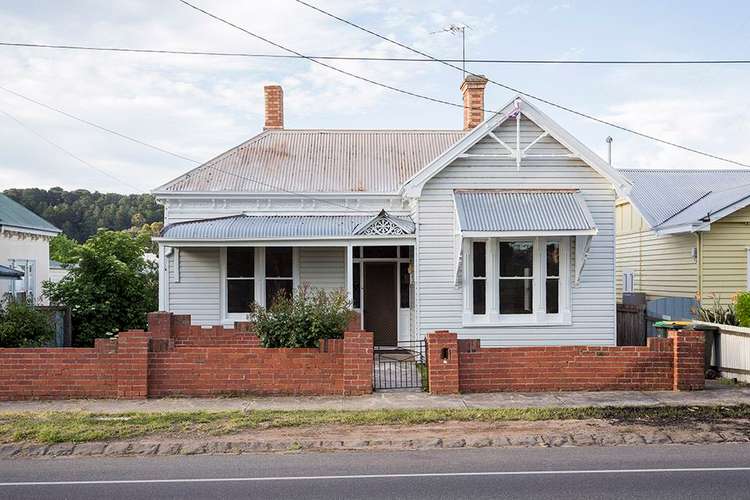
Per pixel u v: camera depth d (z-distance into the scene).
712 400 12.59
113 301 21.22
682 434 10.33
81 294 20.84
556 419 11.26
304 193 19.64
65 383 12.97
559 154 17.30
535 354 13.46
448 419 11.24
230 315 19.39
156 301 22.59
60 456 9.49
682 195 23.34
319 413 11.60
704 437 10.22
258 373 13.17
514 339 17.16
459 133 23.52
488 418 11.29
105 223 77.94
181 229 18.27
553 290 17.34
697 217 19.36
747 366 14.12
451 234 17.27
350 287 17.72
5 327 14.52
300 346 13.43
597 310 17.28
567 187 17.39
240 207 19.75
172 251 19.27
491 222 16.25
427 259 17.25
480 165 17.31
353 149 22.39
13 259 25.91
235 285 19.53
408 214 19.88
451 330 17.17
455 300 17.22
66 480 8.23
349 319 14.20
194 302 19.34
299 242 17.83
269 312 14.02
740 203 18.98
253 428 10.70
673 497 7.34
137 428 10.61
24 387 12.92
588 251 16.83
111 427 10.66
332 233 17.81
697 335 13.48
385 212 17.89
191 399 12.91
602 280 17.33
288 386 13.19
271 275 19.61
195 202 19.69
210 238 17.80
